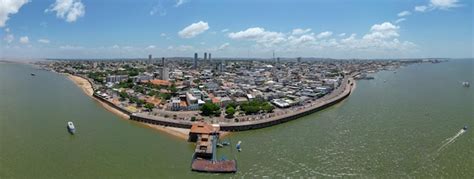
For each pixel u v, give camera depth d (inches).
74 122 7342.5
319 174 4544.8
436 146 5561.0
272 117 7647.6
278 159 5078.7
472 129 6515.8
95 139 6043.3
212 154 5078.7
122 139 6087.6
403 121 7367.1
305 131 6752.0
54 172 4520.2
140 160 4992.6
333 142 5900.6
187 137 6279.5
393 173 4542.3
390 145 5659.5
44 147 5511.8
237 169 4697.3
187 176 4461.1
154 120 7288.4
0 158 4963.1
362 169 4685.0
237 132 6742.1
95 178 4355.3
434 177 4399.6
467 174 4466.0
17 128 6658.5
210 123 6978.4
